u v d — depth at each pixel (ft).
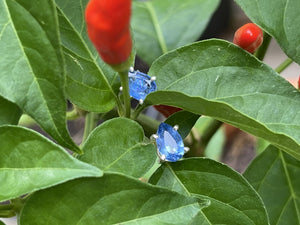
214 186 0.57
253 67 0.59
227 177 0.56
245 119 0.51
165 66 0.60
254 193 0.55
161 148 0.56
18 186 0.45
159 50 0.86
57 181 0.43
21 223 0.46
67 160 0.44
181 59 0.60
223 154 1.23
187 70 0.60
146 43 0.86
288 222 0.73
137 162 0.54
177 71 0.60
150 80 0.59
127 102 0.55
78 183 0.46
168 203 0.47
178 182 0.57
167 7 0.89
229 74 0.59
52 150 0.45
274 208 0.74
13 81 0.46
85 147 0.51
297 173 0.74
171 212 0.47
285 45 0.54
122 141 0.53
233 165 1.20
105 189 0.46
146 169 0.54
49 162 0.44
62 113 0.46
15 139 0.45
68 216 0.47
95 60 0.58
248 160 1.21
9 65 0.46
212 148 1.15
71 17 0.57
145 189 0.46
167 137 0.58
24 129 0.45
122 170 0.53
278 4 0.54
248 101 0.58
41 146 0.45
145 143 0.54
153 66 0.60
